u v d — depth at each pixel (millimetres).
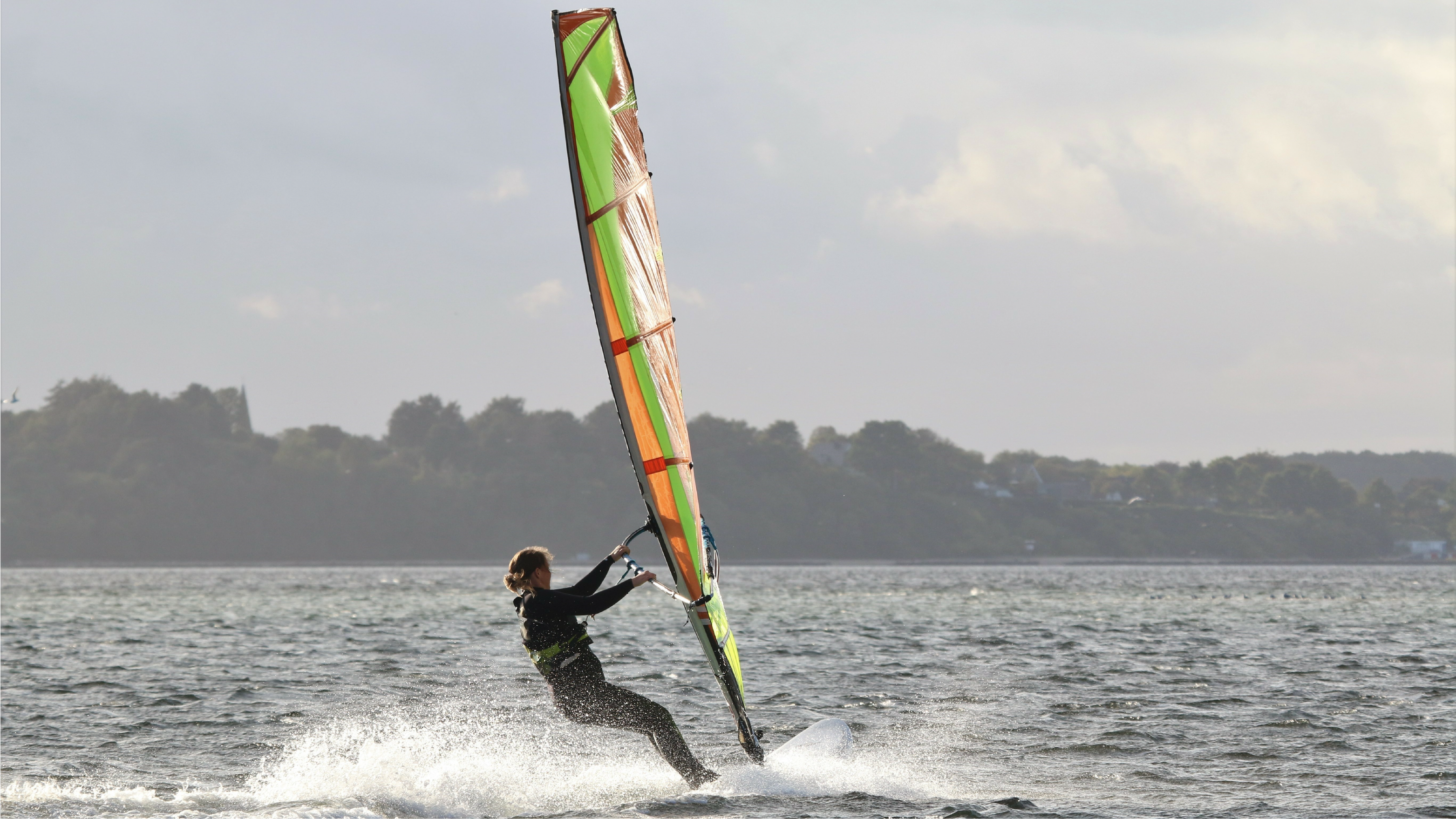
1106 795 36438
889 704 55656
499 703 58469
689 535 36000
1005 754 43062
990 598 189750
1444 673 67438
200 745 45719
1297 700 56000
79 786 38031
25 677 67938
